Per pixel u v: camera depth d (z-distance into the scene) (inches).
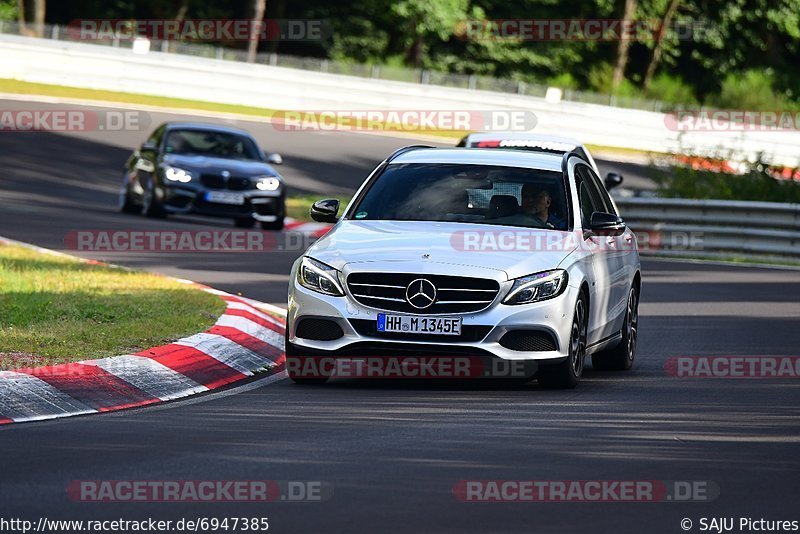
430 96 6348.4
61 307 1600.6
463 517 781.9
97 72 5954.7
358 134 5831.7
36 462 919.0
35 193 3718.0
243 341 1509.6
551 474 909.2
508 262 1314.0
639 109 6801.2
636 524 780.0
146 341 1414.9
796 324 1978.3
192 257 2504.9
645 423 1139.3
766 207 3240.7
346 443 1008.9
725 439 1069.1
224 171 3166.8
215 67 6107.3
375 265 1304.1
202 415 1139.9
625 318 1556.3
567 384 1344.7
